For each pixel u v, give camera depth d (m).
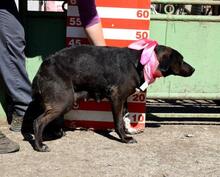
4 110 5.13
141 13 4.93
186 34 5.16
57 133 4.80
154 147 4.63
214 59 5.23
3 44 4.71
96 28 4.74
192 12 6.50
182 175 4.01
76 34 4.95
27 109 4.90
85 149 4.52
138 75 4.62
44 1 9.03
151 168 4.12
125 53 4.62
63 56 4.52
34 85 4.57
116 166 4.14
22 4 4.96
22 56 4.79
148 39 4.77
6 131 4.96
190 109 5.99
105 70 4.56
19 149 4.43
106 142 4.73
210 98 5.30
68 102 4.51
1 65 4.77
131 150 4.52
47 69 4.47
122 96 4.63
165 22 5.11
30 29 5.03
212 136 5.01
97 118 5.05
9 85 4.81
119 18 4.92
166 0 5.09
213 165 4.24
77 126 5.08
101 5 4.89
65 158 4.28
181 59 4.72
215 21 5.14
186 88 5.26
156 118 5.56
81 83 4.59
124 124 4.88
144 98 5.01
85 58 4.54
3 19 4.64
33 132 4.85
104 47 4.64
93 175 3.94
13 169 4.01
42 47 5.08
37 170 4.00
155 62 4.59
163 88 5.23
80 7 4.68
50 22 5.04
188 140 4.86
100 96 4.70
